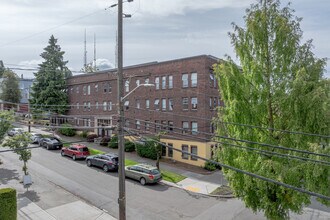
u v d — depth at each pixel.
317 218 16.67
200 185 22.53
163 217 16.36
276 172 11.66
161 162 29.45
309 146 11.28
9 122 25.03
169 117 31.72
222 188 21.70
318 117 11.43
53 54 47.19
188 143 29.70
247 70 13.62
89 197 19.11
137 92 34.66
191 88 30.00
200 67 29.36
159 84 32.66
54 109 43.47
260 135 13.16
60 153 32.44
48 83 44.00
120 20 12.39
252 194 13.07
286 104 12.34
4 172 24.44
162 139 31.50
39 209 16.86
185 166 28.47
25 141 21.06
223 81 13.66
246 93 13.01
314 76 12.15
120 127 12.19
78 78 44.25
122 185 12.31
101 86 40.62
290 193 11.88
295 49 12.66
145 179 22.03
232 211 17.44
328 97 11.70
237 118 12.99
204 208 17.89
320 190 11.29
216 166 27.81
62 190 20.36
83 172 25.14
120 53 12.30
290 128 12.42
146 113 33.78
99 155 26.56
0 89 54.41
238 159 12.99
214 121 14.02
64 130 42.19
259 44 13.07
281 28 12.35
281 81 12.84
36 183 21.73
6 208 13.84
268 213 12.74
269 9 12.96
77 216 16.09
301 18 12.84
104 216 16.22
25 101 63.97
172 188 21.73
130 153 32.66
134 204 18.17
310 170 11.23
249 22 13.10
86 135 40.38
